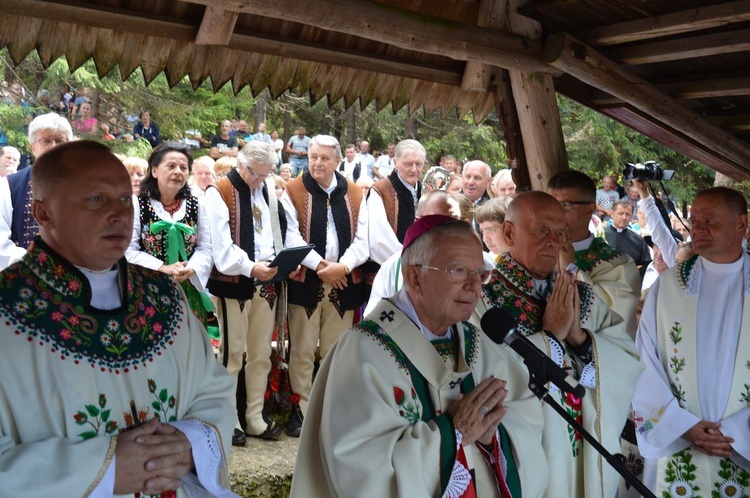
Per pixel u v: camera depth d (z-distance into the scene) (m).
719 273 3.46
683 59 4.42
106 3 3.22
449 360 2.41
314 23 3.31
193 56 3.51
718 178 7.98
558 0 3.88
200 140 13.72
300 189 4.72
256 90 3.74
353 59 3.91
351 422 2.17
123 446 1.95
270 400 4.71
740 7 3.40
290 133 17.08
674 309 3.49
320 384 2.40
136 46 3.37
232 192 4.40
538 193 2.94
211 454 2.12
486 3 3.99
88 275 2.10
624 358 2.94
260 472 4.10
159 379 2.12
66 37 3.20
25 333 1.95
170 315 2.21
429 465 2.15
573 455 2.84
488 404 2.25
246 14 3.56
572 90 5.12
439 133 17.20
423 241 2.34
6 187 4.03
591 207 3.62
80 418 1.96
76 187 2.03
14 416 1.91
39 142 4.21
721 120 5.14
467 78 4.25
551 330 2.82
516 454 2.41
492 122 17.53
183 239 4.17
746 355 3.35
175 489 2.13
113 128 12.39
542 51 4.12
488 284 2.94
